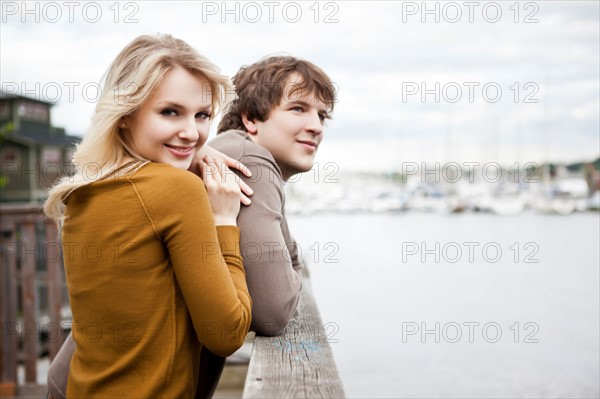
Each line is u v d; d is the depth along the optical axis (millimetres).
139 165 1404
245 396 1162
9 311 4039
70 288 1428
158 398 1368
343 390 1199
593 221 27594
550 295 8508
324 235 20281
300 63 1909
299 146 1914
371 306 7793
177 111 1443
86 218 1371
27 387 4004
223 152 1762
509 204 41906
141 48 1427
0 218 4062
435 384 4332
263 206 1701
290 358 1425
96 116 1407
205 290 1352
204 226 1367
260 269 1651
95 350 1397
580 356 5070
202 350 1705
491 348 5453
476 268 12219
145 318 1364
